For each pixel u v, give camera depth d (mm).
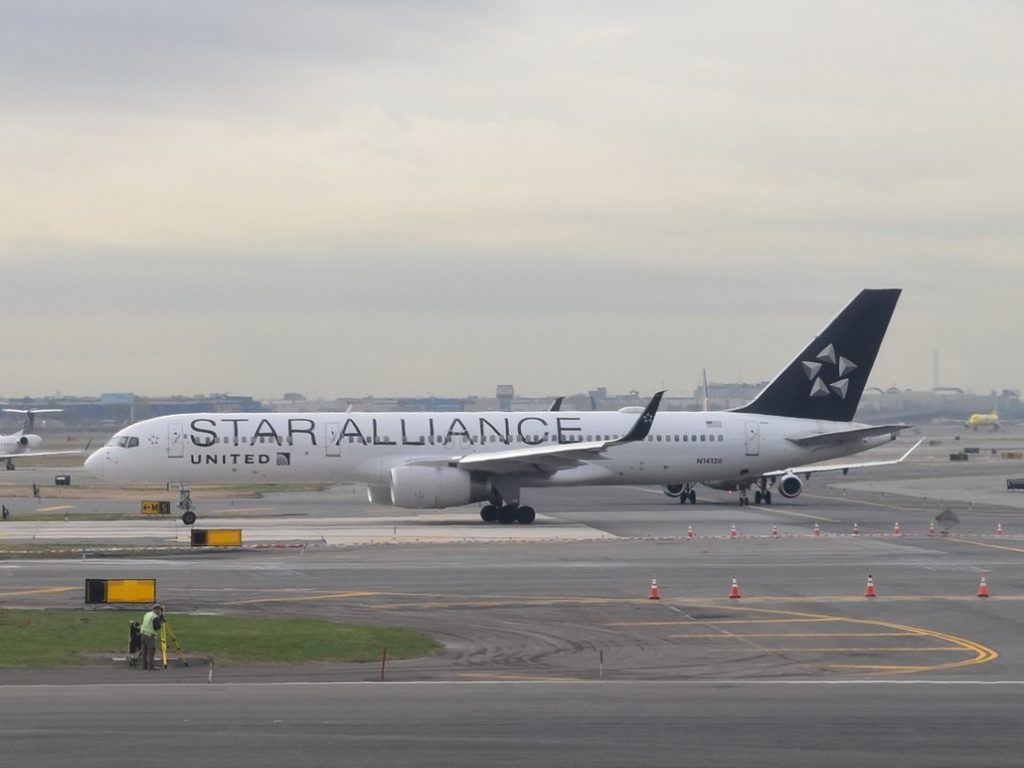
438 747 60781
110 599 106188
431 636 95188
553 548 151000
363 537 163750
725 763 58250
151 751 59812
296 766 57469
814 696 73500
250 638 93062
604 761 58469
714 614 105000
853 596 114375
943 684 77688
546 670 82938
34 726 64812
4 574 127750
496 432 196875
